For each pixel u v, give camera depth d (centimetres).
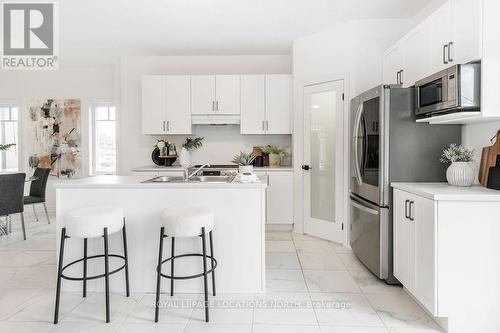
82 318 216
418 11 348
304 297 246
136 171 456
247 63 503
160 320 213
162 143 493
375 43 366
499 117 204
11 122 560
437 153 261
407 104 260
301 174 428
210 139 511
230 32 407
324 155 401
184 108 469
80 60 520
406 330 202
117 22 376
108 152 563
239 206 251
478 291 196
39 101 552
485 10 197
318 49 404
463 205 195
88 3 329
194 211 224
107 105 557
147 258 255
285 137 501
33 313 223
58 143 554
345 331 201
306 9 342
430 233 201
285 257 336
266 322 211
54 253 346
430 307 202
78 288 259
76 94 552
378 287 263
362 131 303
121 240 256
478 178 242
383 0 323
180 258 254
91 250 257
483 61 197
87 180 275
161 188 252
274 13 351
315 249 363
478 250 195
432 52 253
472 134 250
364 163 298
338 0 324
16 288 262
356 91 367
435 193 198
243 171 290
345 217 373
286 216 440
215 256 253
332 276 286
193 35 417
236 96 464
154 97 471
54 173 555
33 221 488
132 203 254
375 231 274
